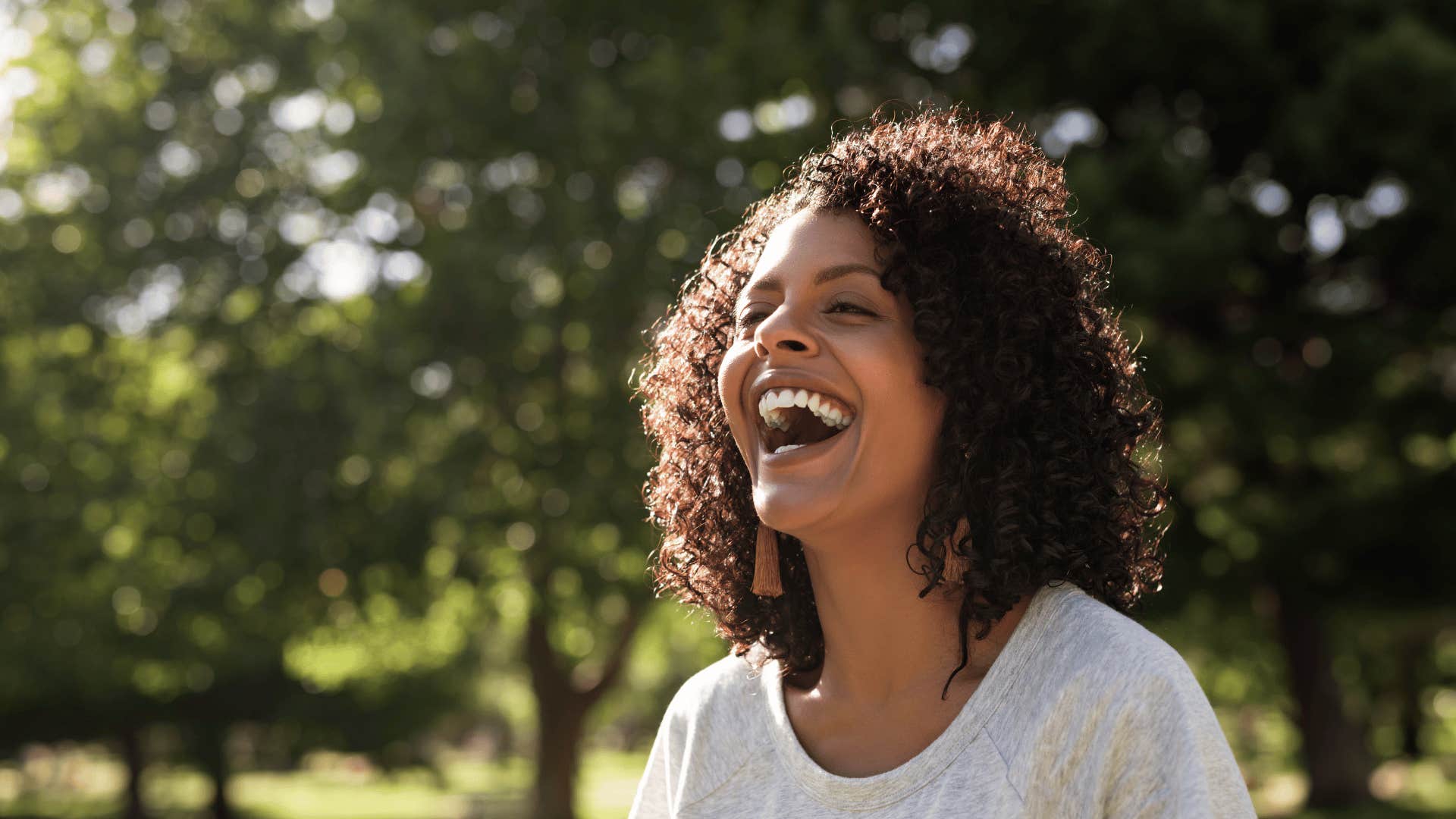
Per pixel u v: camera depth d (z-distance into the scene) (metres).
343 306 15.73
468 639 21.88
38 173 15.91
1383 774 30.58
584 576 14.95
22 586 16.66
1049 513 1.29
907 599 1.30
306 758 39.16
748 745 1.42
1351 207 12.13
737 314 1.40
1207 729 1.13
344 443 14.63
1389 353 12.12
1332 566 15.38
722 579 1.57
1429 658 33.34
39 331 16.11
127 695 30.77
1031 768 1.17
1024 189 1.43
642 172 14.14
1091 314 1.41
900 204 1.30
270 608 15.77
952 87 12.76
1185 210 11.26
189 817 34.59
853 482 1.27
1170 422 12.35
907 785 1.23
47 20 16.47
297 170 16.30
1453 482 14.45
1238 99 12.20
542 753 18.78
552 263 13.56
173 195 15.84
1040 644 1.22
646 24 14.05
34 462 16.33
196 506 15.07
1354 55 11.24
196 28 16.33
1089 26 12.19
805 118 12.84
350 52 13.83
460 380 14.20
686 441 1.62
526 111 13.56
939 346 1.27
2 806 38.38
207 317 15.87
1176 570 15.27
